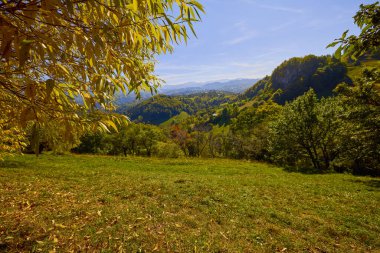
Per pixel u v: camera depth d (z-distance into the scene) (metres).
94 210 8.96
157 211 9.42
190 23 1.83
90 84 2.12
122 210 9.18
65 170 19.77
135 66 2.32
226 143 63.81
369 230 9.11
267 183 17.52
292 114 34.66
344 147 25.80
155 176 18.58
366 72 18.30
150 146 72.75
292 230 8.79
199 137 71.12
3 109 2.02
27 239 6.36
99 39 1.45
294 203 12.37
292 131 34.03
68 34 1.57
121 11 1.69
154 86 3.83
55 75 1.92
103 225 7.66
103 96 1.91
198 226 8.34
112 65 2.25
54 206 9.22
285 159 38.09
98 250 6.26
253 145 49.22
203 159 40.78
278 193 14.39
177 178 17.80
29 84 1.59
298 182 18.95
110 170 21.88
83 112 2.00
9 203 9.17
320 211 11.18
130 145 72.81
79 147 65.19
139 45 2.20
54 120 1.74
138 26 1.93
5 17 1.31
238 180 18.44
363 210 11.57
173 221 8.58
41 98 1.79
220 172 25.38
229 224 8.77
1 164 19.83
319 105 33.88
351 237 8.48
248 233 8.09
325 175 24.61
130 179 16.33
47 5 1.26
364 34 2.81
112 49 2.10
